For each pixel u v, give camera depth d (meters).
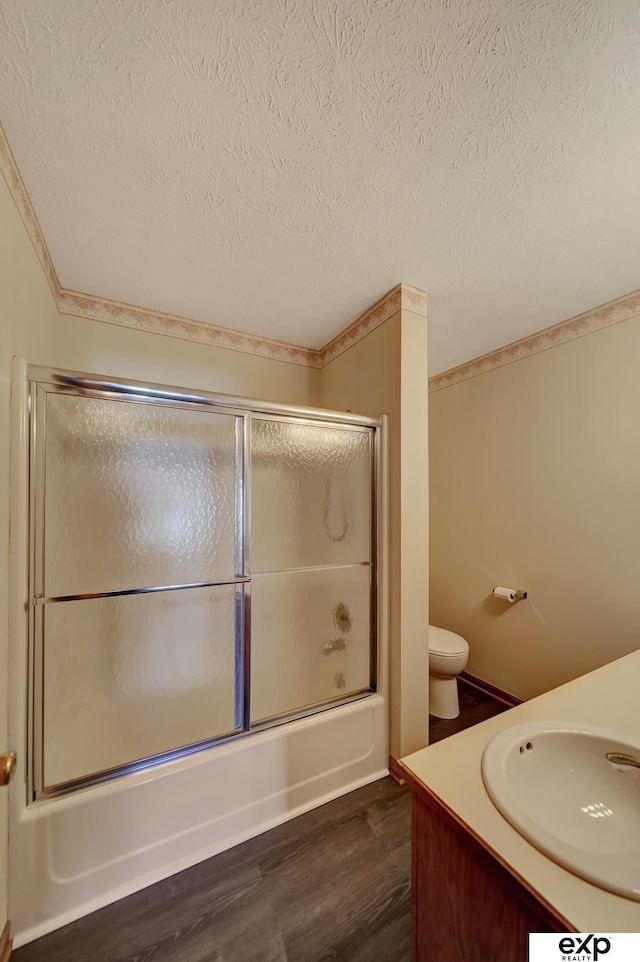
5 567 0.95
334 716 1.50
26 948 0.96
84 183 1.07
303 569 1.58
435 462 2.68
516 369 2.14
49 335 1.46
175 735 1.30
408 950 0.97
